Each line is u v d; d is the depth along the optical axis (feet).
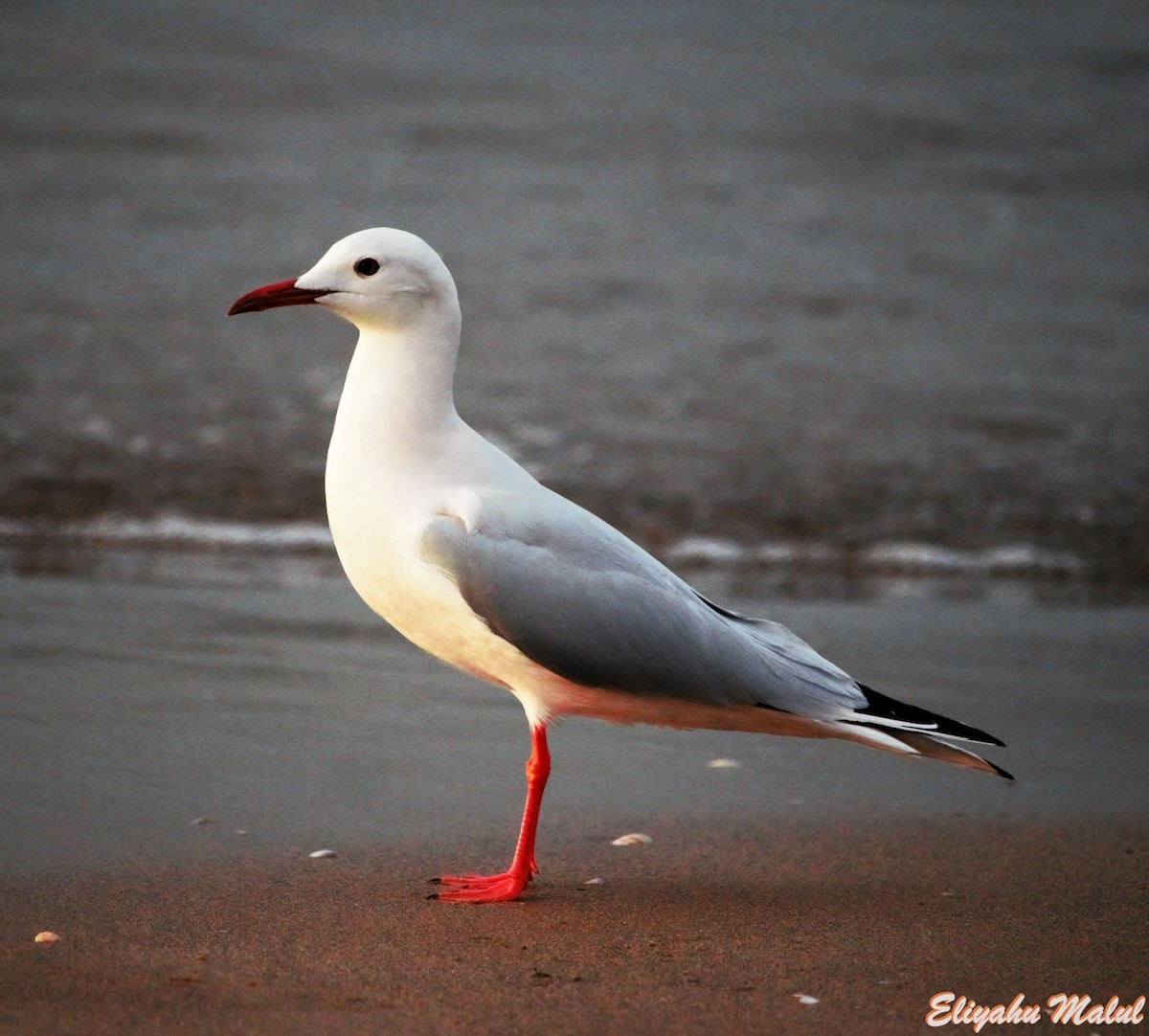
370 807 28.71
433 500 24.99
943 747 25.07
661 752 32.99
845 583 48.08
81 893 23.88
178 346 68.49
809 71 124.67
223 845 26.37
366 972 21.06
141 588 43.75
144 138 99.55
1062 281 86.17
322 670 37.09
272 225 85.87
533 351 70.59
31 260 78.59
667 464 57.41
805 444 60.54
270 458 55.98
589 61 123.13
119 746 31.27
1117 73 127.03
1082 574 49.67
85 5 127.03
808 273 84.79
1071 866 26.63
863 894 25.04
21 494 51.39
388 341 25.66
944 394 67.77
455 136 104.01
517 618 24.50
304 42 122.42
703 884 25.45
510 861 26.35
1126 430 63.82
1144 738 34.06
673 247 87.56
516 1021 19.47
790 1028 19.48
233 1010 19.56
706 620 25.27
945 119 114.11
